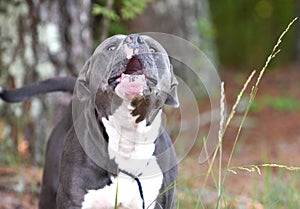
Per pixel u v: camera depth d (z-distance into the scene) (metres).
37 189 5.94
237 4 19.17
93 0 7.59
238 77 13.52
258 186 6.39
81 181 4.01
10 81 6.55
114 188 3.98
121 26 7.79
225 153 8.41
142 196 3.99
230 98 11.38
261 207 5.41
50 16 6.46
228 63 18.67
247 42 18.89
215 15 19.06
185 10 11.36
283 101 11.08
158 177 4.03
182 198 5.41
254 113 10.59
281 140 9.16
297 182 6.10
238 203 5.66
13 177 6.09
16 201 5.78
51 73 6.48
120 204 4.02
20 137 6.43
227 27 18.95
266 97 11.48
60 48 6.48
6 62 6.55
